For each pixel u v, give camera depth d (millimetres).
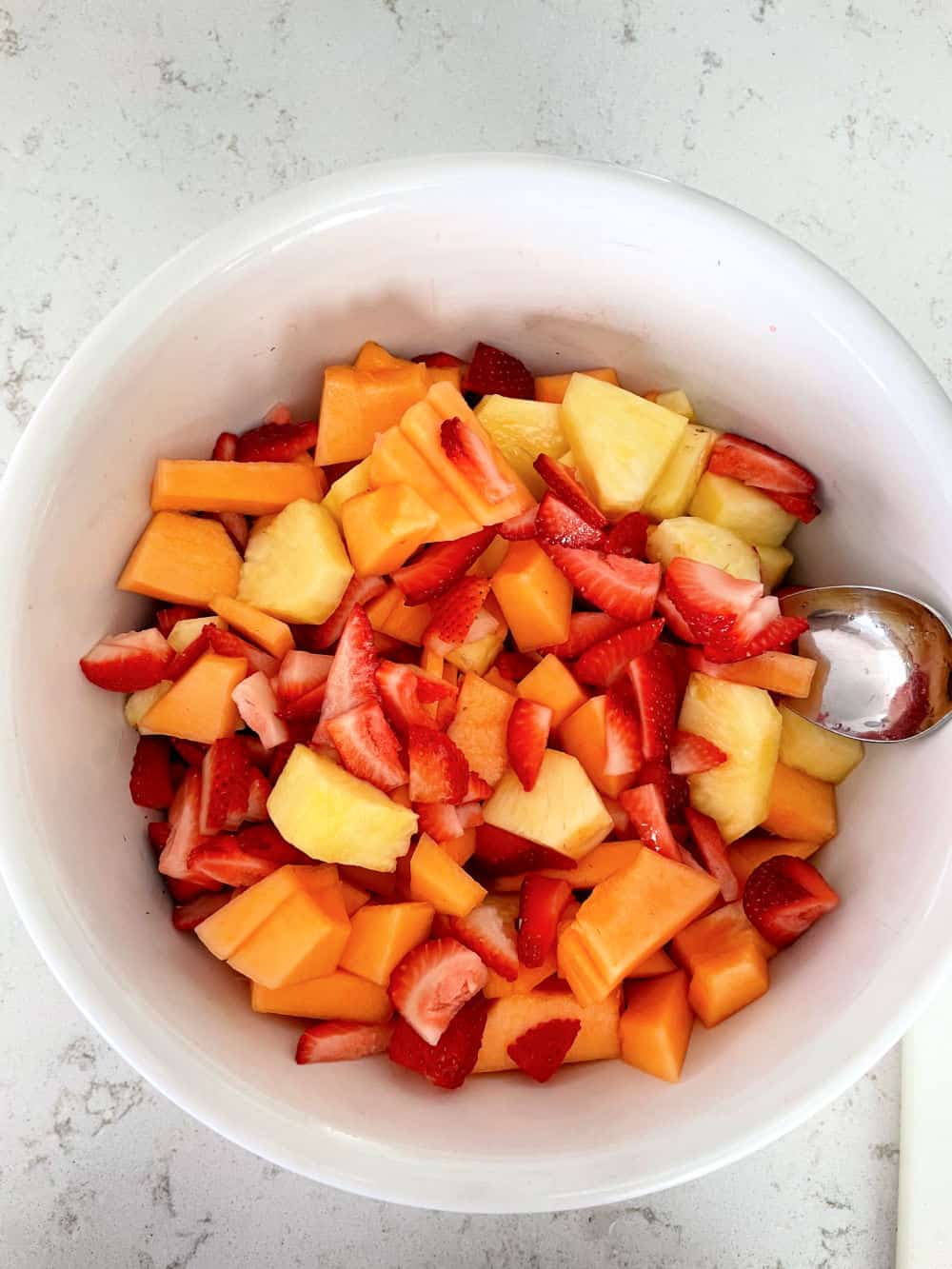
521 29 429
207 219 423
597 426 353
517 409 365
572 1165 310
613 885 339
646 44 431
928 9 432
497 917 355
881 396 325
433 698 347
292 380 365
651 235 330
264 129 425
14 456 312
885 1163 409
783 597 368
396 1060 338
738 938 349
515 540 356
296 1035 341
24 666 313
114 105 426
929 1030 403
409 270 346
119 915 328
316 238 327
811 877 352
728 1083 319
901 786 344
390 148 425
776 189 429
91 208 423
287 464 357
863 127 432
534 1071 340
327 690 344
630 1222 409
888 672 347
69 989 301
